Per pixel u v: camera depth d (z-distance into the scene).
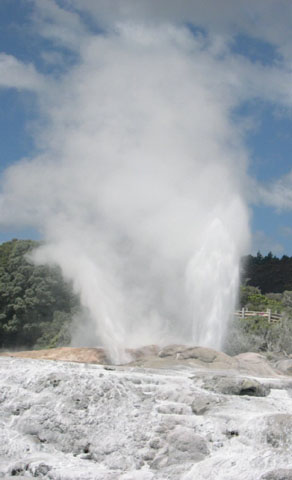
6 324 46.84
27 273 46.81
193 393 12.62
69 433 11.10
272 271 118.19
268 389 14.00
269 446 10.23
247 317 36.03
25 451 10.75
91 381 12.34
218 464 9.67
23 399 11.91
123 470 10.12
